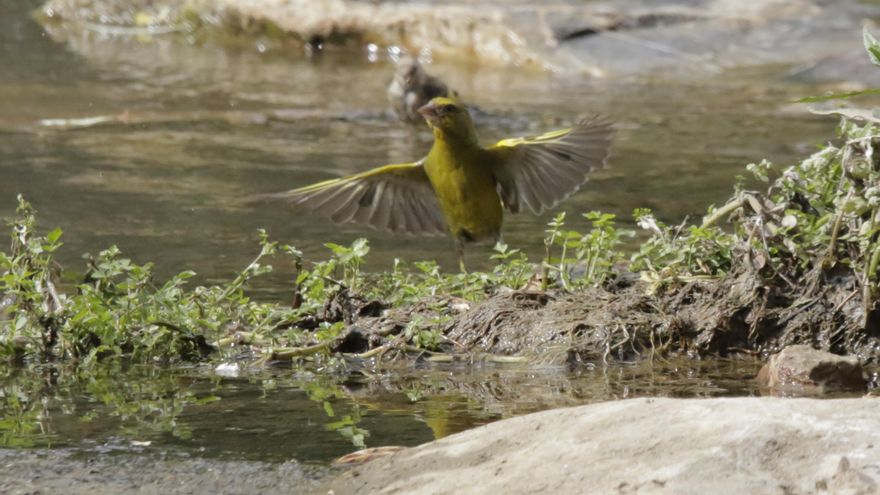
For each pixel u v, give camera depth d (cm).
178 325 1098
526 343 1086
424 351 1084
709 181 1920
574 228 1634
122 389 993
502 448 736
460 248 1218
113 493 740
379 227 1223
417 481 718
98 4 3747
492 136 2261
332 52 3434
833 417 695
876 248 1036
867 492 616
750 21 3241
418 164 1193
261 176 1955
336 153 2147
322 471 770
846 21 3256
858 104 2547
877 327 1059
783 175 1139
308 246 1547
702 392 973
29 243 1150
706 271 1149
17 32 3644
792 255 1105
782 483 641
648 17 3253
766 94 2719
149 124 2398
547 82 2950
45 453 816
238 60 3306
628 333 1077
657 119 2464
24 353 1099
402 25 3369
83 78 2928
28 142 2202
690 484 645
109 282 1152
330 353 1086
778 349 1070
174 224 1653
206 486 748
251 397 966
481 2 3472
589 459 689
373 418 900
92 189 1853
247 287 1334
